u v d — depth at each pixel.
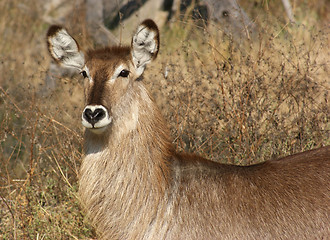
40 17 19.33
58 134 11.10
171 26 17.50
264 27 12.70
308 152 7.81
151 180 7.47
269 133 10.33
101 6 18.52
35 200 9.89
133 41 7.55
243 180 7.45
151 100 7.77
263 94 10.57
